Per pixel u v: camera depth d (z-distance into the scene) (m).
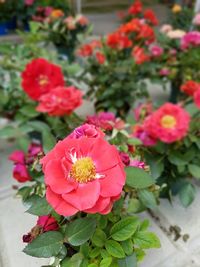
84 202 0.12
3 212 0.25
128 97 0.45
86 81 0.47
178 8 0.91
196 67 0.50
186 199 0.24
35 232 0.15
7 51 0.43
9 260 0.20
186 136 0.27
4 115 0.39
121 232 0.15
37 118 0.37
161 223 0.24
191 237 0.23
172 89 0.53
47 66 0.33
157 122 0.27
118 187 0.12
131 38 0.49
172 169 0.27
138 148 0.24
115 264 0.16
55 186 0.12
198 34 0.48
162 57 0.50
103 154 0.13
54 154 0.13
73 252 0.15
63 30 0.55
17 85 0.39
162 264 0.21
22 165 0.22
